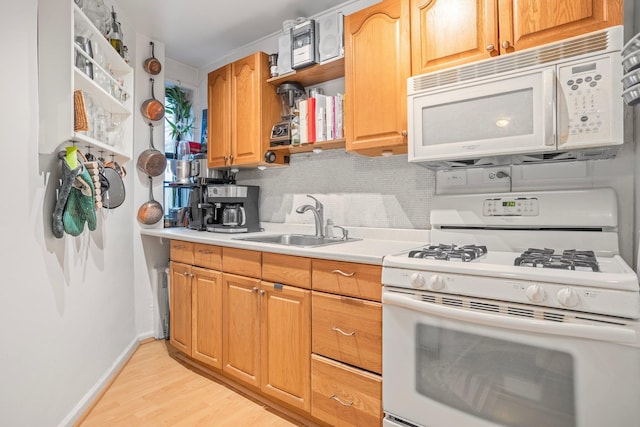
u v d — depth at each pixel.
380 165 2.16
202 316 2.26
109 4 2.26
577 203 1.45
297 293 1.73
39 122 1.46
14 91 1.32
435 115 1.53
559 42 1.25
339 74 2.29
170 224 3.11
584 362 1.03
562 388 1.07
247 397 2.03
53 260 1.58
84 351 1.86
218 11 2.44
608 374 1.00
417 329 1.34
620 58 1.14
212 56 3.18
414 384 1.35
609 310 0.99
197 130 3.45
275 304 1.83
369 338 1.48
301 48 2.17
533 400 1.11
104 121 1.97
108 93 1.86
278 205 2.74
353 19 1.91
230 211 2.71
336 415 1.58
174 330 2.50
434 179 1.95
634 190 1.38
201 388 2.12
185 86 3.37
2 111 1.28
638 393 0.97
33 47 1.41
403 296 1.35
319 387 1.65
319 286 1.66
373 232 2.17
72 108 1.45
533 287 1.08
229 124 2.65
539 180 1.58
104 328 2.14
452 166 1.79
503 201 1.62
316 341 1.66
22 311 1.38
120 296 2.41
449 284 1.24
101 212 2.12
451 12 1.56
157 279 2.86
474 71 1.43
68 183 1.54
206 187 2.76
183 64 3.34
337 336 1.58
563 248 1.47
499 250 1.62
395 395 1.39
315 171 2.50
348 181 2.32
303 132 2.23
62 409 1.63
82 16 1.57
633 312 0.96
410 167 2.04
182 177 2.95
